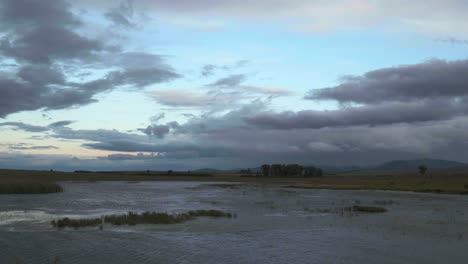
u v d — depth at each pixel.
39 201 46.78
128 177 166.12
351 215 35.19
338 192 76.75
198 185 110.88
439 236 23.88
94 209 39.25
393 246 20.66
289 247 20.25
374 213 37.06
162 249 19.23
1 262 16.45
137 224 27.55
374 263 17.08
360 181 132.00
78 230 24.66
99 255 17.77
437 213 37.22
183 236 23.03
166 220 28.94
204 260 17.22
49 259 16.98
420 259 17.89
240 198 58.41
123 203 47.25
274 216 34.09
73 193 64.50
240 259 17.50
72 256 17.55
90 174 171.38
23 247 19.27
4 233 23.22
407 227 27.67
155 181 148.25
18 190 60.88
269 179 173.00
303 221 30.66
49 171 166.12
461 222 30.56
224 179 172.38
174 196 62.31
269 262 17.05
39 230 24.61
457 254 18.91
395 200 54.72
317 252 19.09
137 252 18.45
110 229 25.23
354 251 19.39
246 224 28.58
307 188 93.75
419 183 102.44
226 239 22.34
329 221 30.84
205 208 41.62
